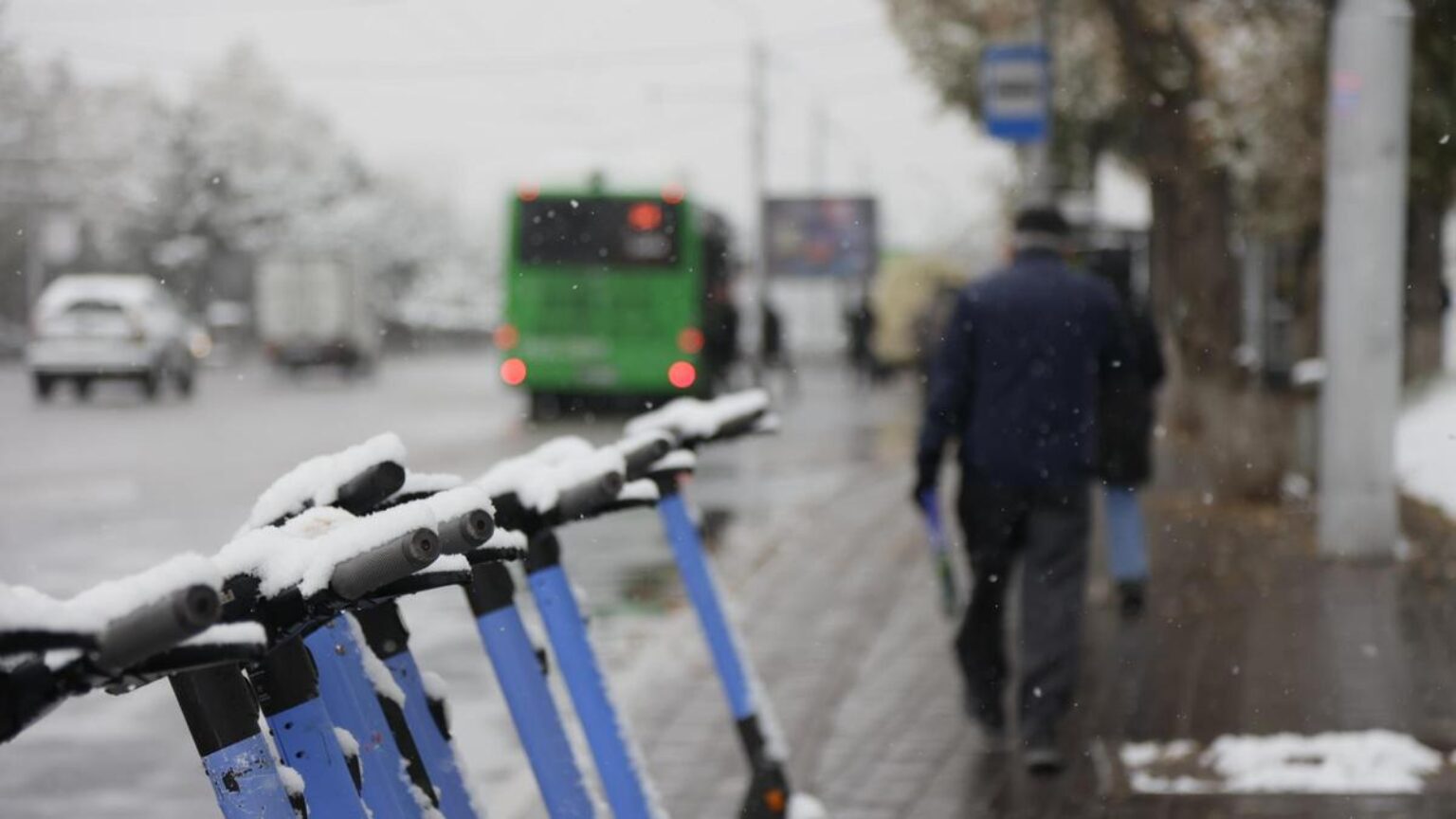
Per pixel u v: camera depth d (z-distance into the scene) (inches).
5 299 3248.0
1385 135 476.1
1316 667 347.6
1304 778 269.4
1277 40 775.1
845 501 722.8
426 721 135.5
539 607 166.1
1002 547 296.8
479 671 384.2
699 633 414.6
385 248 4286.4
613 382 1355.8
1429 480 640.4
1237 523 572.1
